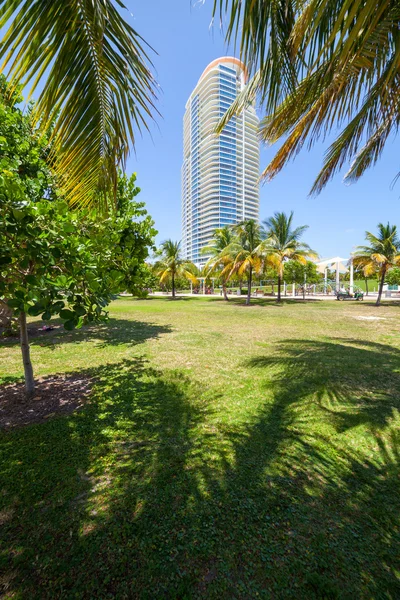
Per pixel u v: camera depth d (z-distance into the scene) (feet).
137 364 16.70
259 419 9.84
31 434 8.84
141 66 5.20
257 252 61.05
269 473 6.93
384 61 8.13
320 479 6.73
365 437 8.64
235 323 34.83
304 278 88.99
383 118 10.62
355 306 58.95
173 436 8.72
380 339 24.62
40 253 6.31
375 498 6.10
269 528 5.28
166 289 147.95
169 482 6.61
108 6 4.58
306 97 9.04
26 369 12.04
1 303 8.60
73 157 6.32
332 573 4.42
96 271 7.82
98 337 25.49
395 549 4.84
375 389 12.57
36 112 5.38
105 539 5.05
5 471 7.03
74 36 4.74
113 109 5.87
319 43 6.74
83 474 6.93
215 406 10.91
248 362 17.01
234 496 6.14
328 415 10.12
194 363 16.89
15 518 5.56
